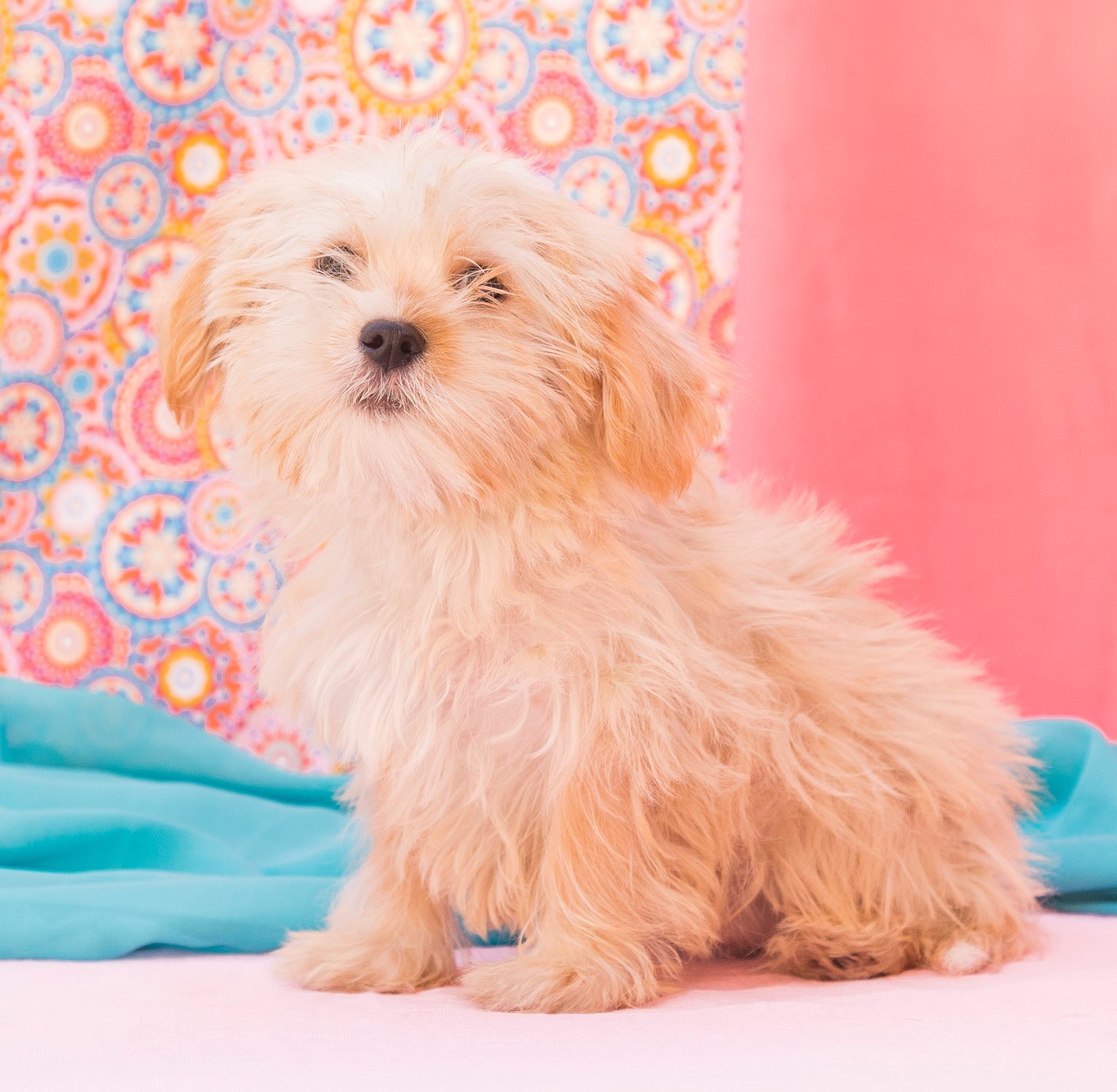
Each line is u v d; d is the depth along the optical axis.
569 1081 1.36
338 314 1.89
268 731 3.63
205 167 3.66
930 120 3.59
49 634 3.63
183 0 3.62
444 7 3.64
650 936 1.97
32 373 3.62
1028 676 3.60
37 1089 1.32
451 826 1.98
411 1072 1.40
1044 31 3.57
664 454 1.98
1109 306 3.55
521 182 2.06
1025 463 3.60
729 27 3.63
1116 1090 1.28
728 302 3.65
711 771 1.96
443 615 1.92
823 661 2.17
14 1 3.63
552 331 1.98
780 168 3.59
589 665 1.88
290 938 2.20
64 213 3.62
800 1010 1.74
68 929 2.22
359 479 1.88
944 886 2.21
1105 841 2.73
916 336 3.60
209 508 3.62
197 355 2.18
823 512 2.62
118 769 3.18
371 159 2.12
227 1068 1.43
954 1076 1.34
